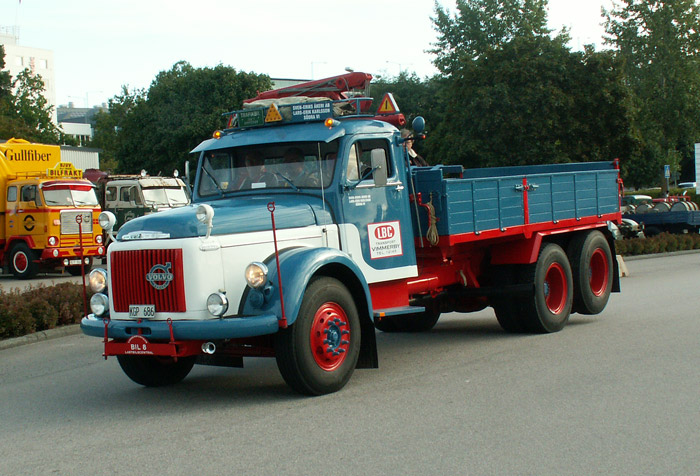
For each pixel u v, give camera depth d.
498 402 6.64
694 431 5.71
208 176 8.35
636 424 5.91
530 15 44.00
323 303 7.00
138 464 5.21
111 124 72.00
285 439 5.68
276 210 7.29
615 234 11.99
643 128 39.19
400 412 6.38
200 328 6.39
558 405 6.50
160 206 27.89
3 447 5.77
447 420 6.10
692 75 38.41
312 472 4.93
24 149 23.50
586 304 11.12
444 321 12.41
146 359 7.68
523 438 5.59
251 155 8.18
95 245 23.58
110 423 6.39
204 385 7.88
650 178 51.41
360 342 7.45
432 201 8.81
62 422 6.50
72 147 42.56
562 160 24.38
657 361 8.23
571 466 4.98
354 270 7.32
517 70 24.59
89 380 8.34
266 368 8.76
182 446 5.60
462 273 9.99
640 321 11.11
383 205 8.24
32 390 7.91
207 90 41.84
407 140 8.62
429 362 8.62
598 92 24.27
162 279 6.61
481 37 45.34
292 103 8.59
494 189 9.48
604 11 39.91
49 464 5.29
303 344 6.80
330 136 7.70
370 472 4.91
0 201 23.03
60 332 11.60
